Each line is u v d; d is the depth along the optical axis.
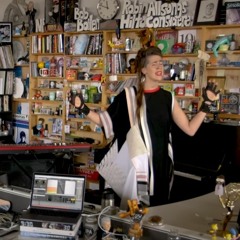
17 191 1.74
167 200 2.04
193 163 3.59
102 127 2.01
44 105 5.59
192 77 4.09
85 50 4.91
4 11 5.93
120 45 4.60
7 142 5.83
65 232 1.38
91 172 4.74
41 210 1.47
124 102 1.99
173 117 2.04
